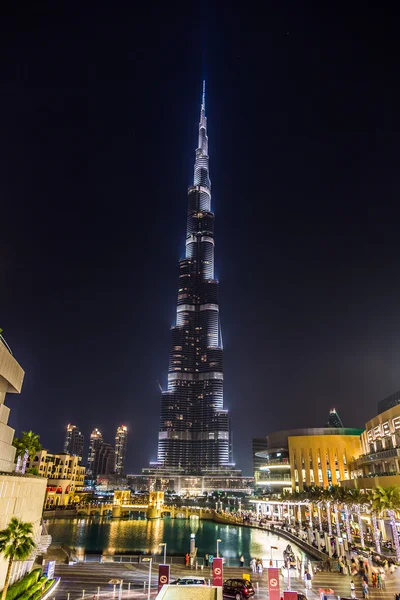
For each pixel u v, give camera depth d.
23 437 110.94
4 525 42.19
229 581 43.06
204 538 116.69
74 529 138.88
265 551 89.75
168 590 22.05
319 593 41.94
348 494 87.19
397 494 60.94
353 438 178.38
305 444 181.88
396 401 146.62
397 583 48.22
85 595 43.06
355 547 71.69
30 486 52.03
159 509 198.88
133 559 65.75
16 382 60.91
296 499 136.62
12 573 42.41
